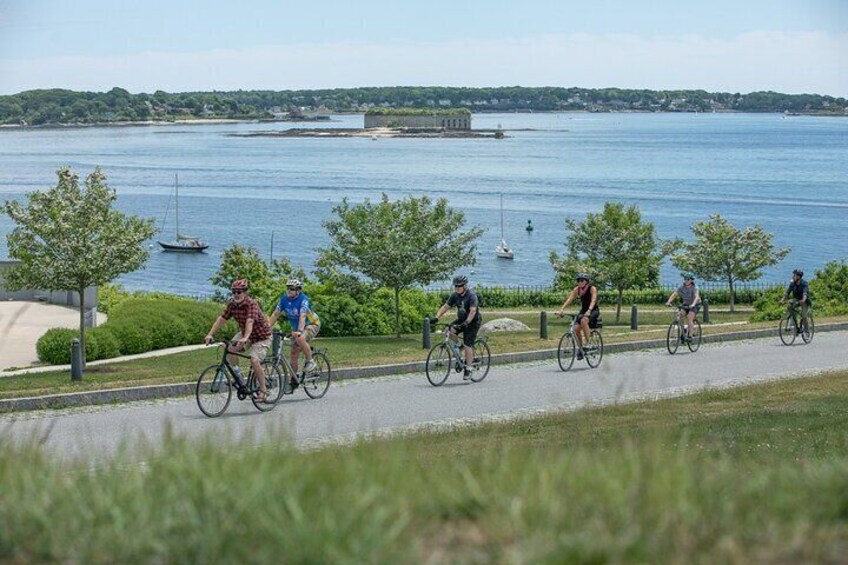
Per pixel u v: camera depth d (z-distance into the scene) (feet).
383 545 32.32
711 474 41.22
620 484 37.58
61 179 149.28
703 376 135.44
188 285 473.67
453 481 39.88
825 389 119.03
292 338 113.50
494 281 481.87
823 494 38.24
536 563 31.45
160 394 117.19
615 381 130.31
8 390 115.75
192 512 35.19
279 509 34.99
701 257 323.98
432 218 219.61
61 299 221.05
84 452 58.59
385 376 135.54
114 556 33.91
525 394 119.34
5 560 34.60
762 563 32.12
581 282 143.64
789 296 178.60
